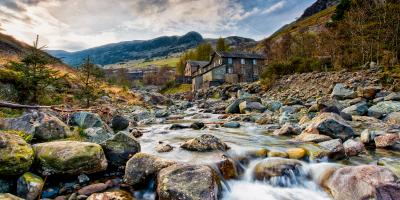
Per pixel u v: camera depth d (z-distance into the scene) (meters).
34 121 7.78
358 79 21.86
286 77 31.92
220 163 6.96
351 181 5.26
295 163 7.02
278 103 20.03
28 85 11.61
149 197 5.73
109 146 7.28
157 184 5.62
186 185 5.10
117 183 6.24
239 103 21.38
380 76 20.97
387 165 6.71
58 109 11.39
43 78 12.02
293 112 16.91
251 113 18.89
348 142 8.44
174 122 16.86
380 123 12.21
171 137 11.24
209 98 40.03
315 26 81.62
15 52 30.78
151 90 73.81
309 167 7.04
